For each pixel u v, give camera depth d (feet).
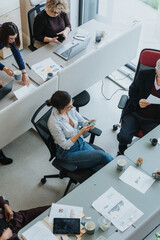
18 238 7.63
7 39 10.03
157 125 10.64
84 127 9.55
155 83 10.40
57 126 9.19
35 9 12.51
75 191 8.08
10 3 13.92
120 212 7.70
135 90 10.85
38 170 11.38
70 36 12.50
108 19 14.87
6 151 11.85
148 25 13.82
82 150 9.86
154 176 8.43
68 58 11.50
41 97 10.06
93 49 11.96
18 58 10.85
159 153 9.07
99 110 13.61
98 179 8.36
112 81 14.93
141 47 14.67
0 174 11.19
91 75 11.80
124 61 13.16
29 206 10.45
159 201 7.98
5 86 10.00
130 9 14.14
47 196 10.73
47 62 11.44
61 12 12.55
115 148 12.23
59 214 7.61
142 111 10.86
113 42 11.64
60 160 9.09
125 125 10.83
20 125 10.11
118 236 7.30
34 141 12.22
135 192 8.13
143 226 7.53
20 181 11.05
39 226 7.40
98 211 7.70
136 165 8.77
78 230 7.32
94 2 15.16
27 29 15.94
